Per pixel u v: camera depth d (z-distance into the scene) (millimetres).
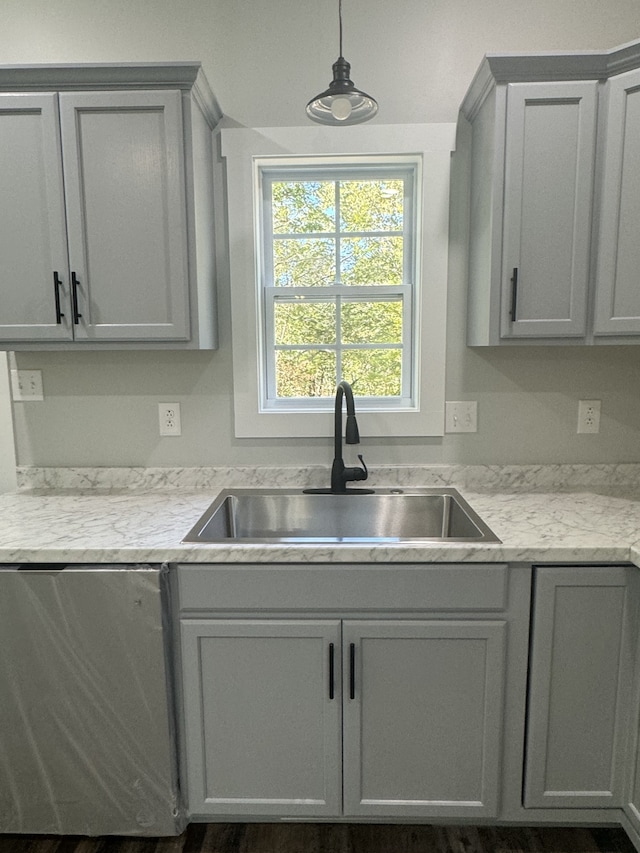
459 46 1767
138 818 1420
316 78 1782
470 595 1321
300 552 1303
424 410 1892
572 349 1863
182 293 1577
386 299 1936
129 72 1482
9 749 1399
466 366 1880
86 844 1479
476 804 1411
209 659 1370
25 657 1349
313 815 1435
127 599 1315
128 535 1402
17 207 1548
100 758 1395
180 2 1767
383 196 1901
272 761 1412
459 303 1853
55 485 1934
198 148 1601
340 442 1795
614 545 1299
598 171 1507
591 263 1545
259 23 1769
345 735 1392
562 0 1742
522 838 1476
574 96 1479
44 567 1338
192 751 1409
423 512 1803
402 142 1773
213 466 1932
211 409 1913
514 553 1296
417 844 1462
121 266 1569
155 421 1919
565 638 1342
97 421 1921
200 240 1623
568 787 1408
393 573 1316
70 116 1511
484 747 1388
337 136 1775
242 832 1505
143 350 1790
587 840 1465
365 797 1421
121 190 1542
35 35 1782
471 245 1797
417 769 1405
